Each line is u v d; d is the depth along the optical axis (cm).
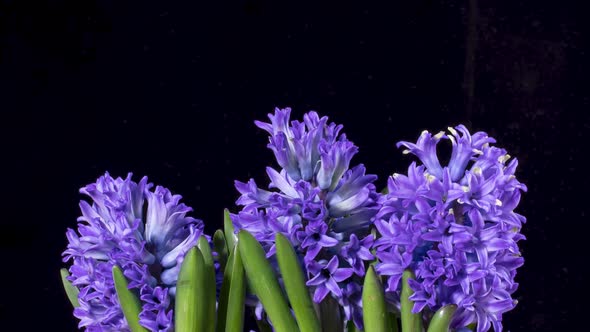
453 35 170
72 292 83
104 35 161
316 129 79
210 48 163
